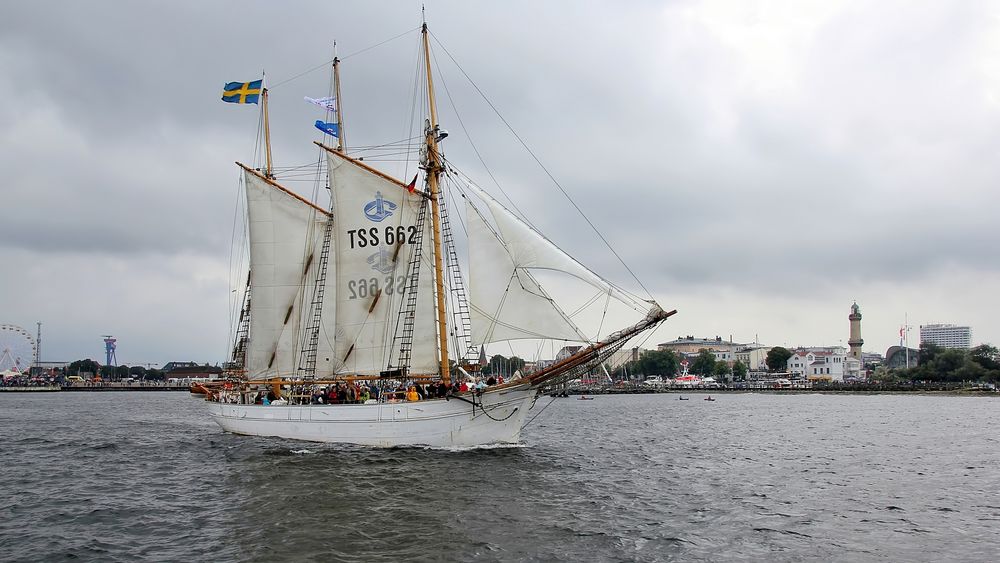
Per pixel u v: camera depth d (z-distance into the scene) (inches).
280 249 2239.2
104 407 4648.1
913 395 6486.2
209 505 1172.5
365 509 1120.2
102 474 1488.7
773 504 1196.5
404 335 1868.8
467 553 889.5
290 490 1266.0
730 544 943.7
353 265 1956.2
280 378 2235.5
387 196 1926.7
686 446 2073.1
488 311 1679.4
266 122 2454.5
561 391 1798.7
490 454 1663.4
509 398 1713.8
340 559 864.9
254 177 2240.4
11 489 1328.7
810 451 1952.5
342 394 1875.0
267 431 2000.5
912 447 2055.9
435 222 1860.2
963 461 1742.1
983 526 1049.5
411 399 1712.6
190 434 2346.2
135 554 898.1
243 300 2402.8
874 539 974.4
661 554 893.8
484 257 1691.7
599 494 1259.8
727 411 4121.6
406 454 1647.4
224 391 2407.7
